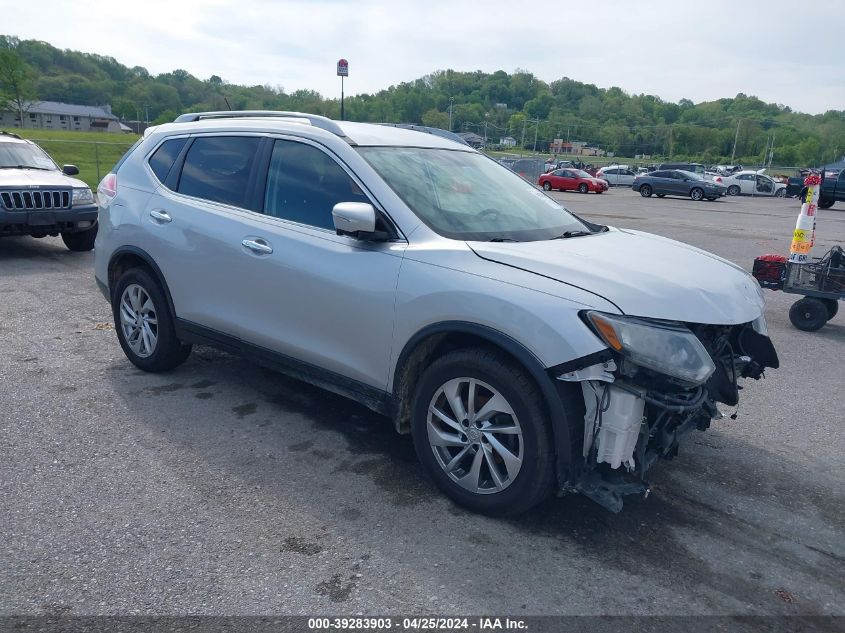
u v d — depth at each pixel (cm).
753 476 408
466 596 289
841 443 460
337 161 404
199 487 368
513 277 329
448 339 360
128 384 509
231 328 448
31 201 954
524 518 349
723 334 367
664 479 399
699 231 1755
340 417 464
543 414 318
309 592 289
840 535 349
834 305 778
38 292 790
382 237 371
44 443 412
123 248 511
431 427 358
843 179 2853
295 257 405
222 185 464
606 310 305
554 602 288
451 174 429
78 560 304
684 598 295
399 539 327
